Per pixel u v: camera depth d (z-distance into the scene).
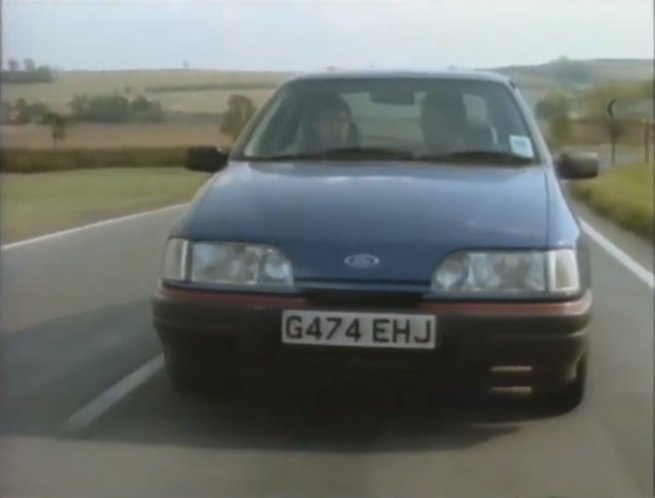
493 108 4.49
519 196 3.75
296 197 3.70
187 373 3.87
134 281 6.48
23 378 4.26
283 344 3.38
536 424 3.74
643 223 7.62
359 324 3.34
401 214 3.54
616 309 5.36
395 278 3.37
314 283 3.39
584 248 3.65
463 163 4.21
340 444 3.55
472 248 3.40
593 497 3.16
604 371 4.29
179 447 3.52
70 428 3.68
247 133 4.50
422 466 3.37
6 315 5.47
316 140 4.38
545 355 3.38
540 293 3.39
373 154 4.29
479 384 3.43
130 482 3.24
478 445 3.55
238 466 3.35
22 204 9.77
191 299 3.47
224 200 3.72
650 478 3.25
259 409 3.87
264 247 3.45
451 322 3.32
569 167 4.71
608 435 3.62
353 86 4.62
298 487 3.20
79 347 4.79
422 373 3.37
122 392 4.09
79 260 7.25
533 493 3.17
